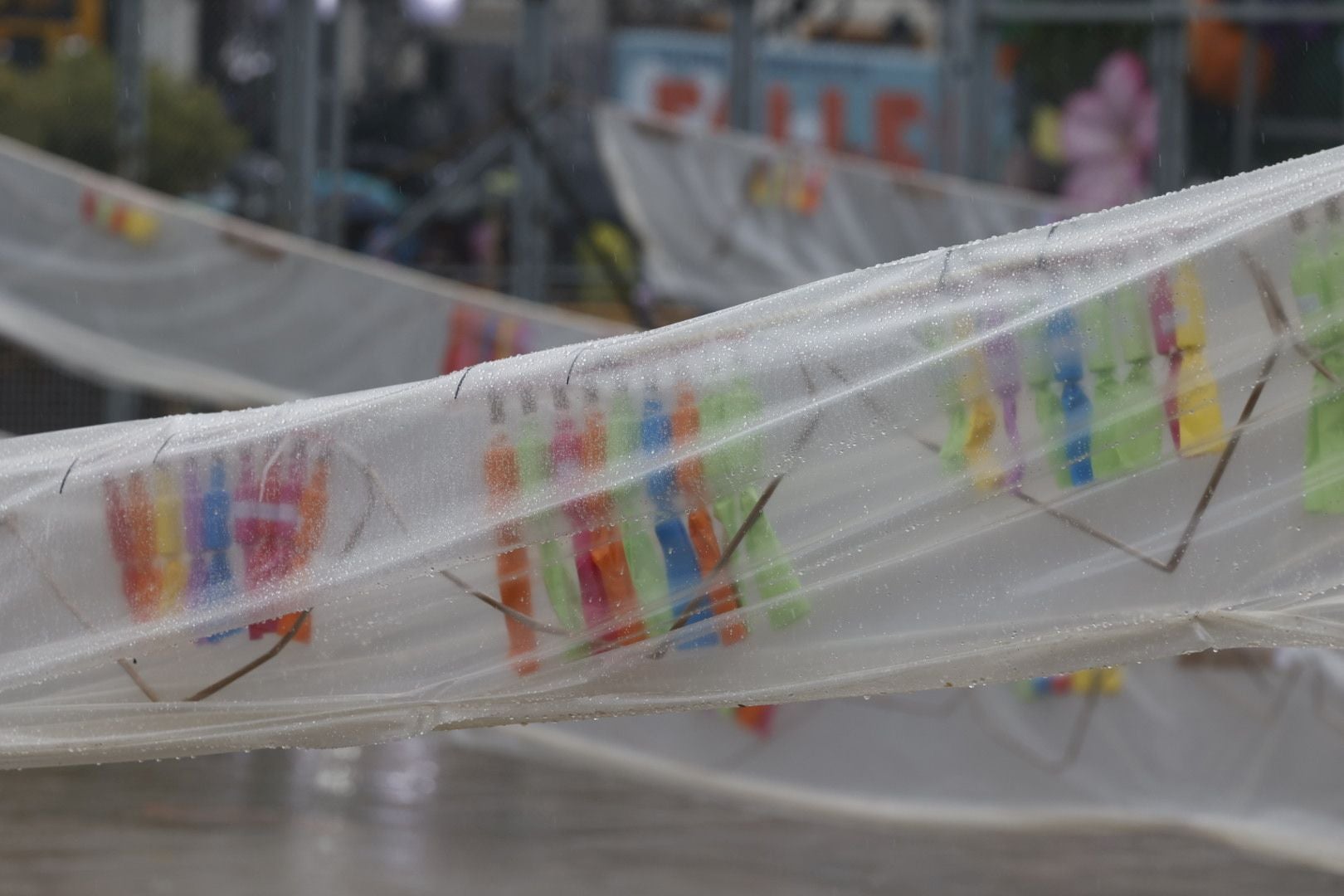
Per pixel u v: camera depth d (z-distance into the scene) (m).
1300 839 8.57
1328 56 14.25
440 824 8.85
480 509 4.80
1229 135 14.41
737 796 9.05
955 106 14.32
